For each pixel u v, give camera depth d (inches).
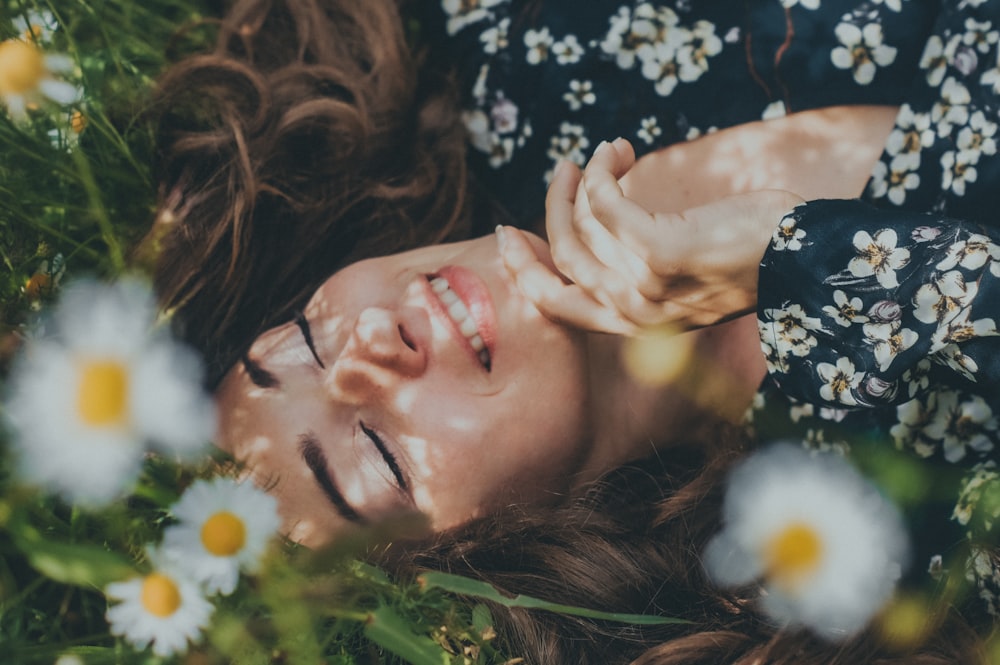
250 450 46.1
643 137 50.8
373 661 43.8
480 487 45.6
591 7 51.2
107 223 47.1
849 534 40.3
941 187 44.8
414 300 44.3
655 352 48.3
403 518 38.9
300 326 46.8
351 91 55.1
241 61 55.7
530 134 53.7
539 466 46.2
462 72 55.1
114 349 33.8
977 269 37.0
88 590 45.5
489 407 44.3
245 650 38.4
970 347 38.2
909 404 46.0
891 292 38.4
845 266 38.9
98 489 34.6
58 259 51.0
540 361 44.7
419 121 55.0
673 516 48.9
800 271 39.4
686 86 49.5
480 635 41.6
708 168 49.4
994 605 46.7
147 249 51.5
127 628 34.5
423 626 41.6
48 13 53.4
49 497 41.6
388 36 54.8
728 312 42.9
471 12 54.4
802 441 48.9
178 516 34.5
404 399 43.9
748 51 48.2
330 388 45.0
